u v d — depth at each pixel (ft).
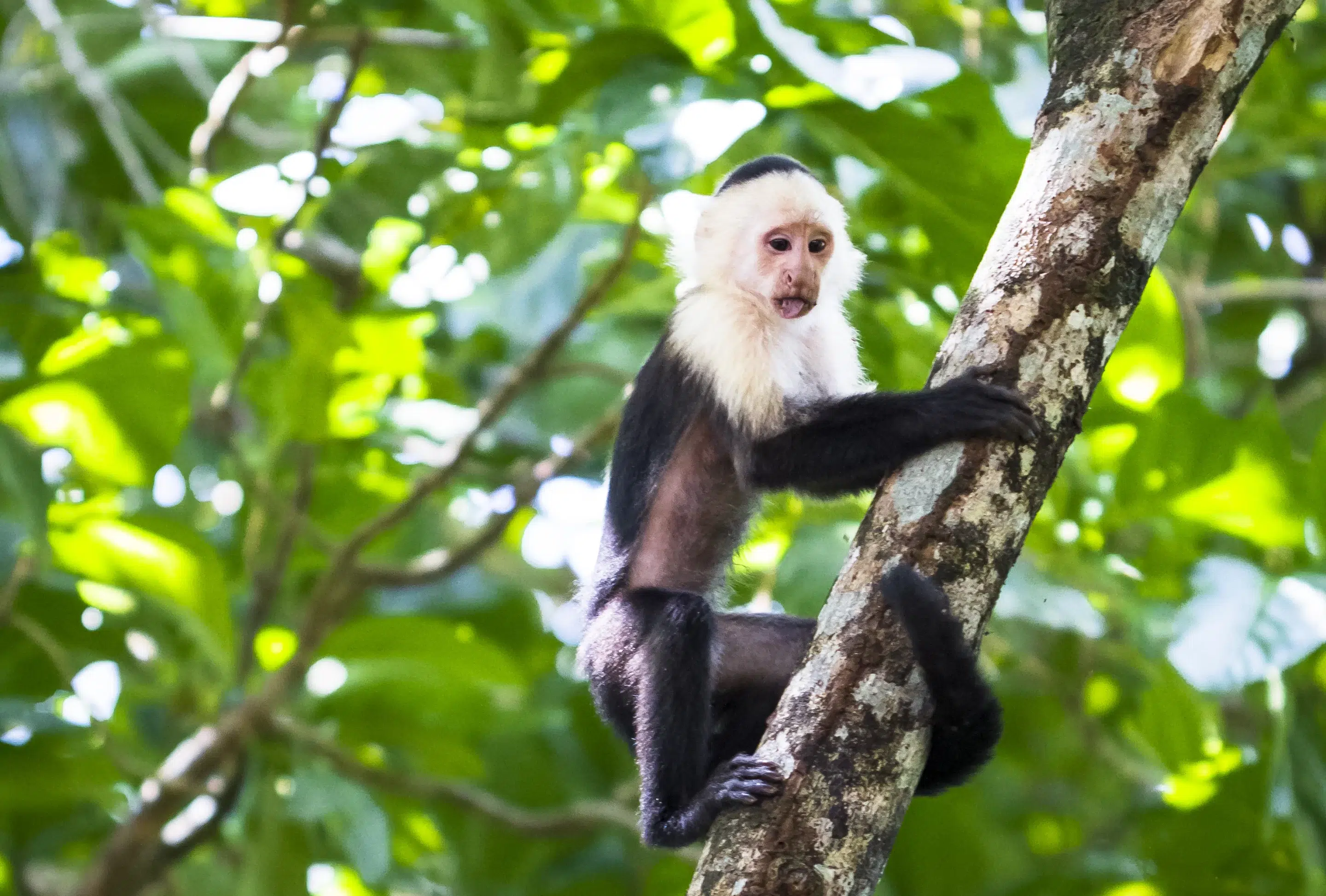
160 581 34.17
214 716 40.06
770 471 28.17
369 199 42.37
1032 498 20.57
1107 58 21.59
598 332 49.90
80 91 48.98
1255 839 38.11
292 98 52.01
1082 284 20.86
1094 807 49.83
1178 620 30.19
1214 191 44.11
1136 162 21.09
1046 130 21.80
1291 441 40.52
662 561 32.07
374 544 46.91
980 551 20.25
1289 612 29.55
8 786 38.24
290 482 44.96
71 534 33.47
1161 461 32.94
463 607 50.19
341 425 39.88
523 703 46.65
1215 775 37.06
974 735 20.93
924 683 19.80
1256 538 32.89
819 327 33.55
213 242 38.68
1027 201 21.52
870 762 19.49
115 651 39.42
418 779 40.70
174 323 37.96
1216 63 21.26
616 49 29.94
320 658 37.99
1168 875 39.63
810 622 28.94
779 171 34.06
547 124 32.14
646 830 26.09
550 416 49.24
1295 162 43.24
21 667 38.96
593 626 30.42
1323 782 31.50
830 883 18.94
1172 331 33.50
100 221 52.19
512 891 47.01
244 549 42.37
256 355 42.06
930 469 20.71
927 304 38.22
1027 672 43.52
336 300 46.06
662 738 26.50
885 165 29.48
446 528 52.70
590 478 45.75
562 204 37.47
